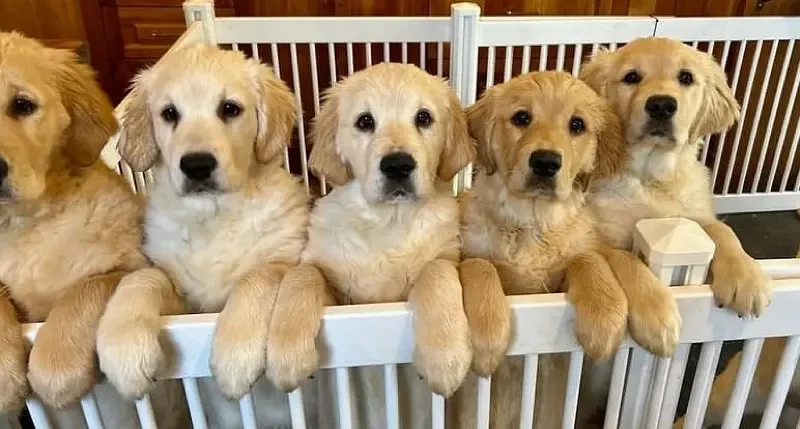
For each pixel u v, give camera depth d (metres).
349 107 1.29
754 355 1.08
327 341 1.02
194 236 1.30
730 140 3.19
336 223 1.30
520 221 1.33
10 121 1.19
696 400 1.15
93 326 1.10
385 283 1.28
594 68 1.65
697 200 1.52
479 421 1.12
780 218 3.04
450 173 1.34
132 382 1.01
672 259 1.07
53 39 3.14
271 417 1.38
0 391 1.04
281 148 1.35
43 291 1.27
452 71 2.40
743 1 3.05
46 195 1.26
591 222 1.40
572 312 1.05
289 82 3.14
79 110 1.32
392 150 1.21
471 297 1.10
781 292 1.02
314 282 1.14
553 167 1.25
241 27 2.40
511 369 1.31
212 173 1.21
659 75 1.55
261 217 1.32
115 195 1.34
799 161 3.25
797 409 1.50
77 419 1.27
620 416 1.30
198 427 1.12
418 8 3.03
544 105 1.33
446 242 1.32
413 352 1.03
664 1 3.04
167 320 1.03
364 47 3.08
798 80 2.76
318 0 3.01
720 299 1.04
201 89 1.25
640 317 1.03
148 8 3.11
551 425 1.42
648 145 1.47
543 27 2.39
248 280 1.15
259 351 1.04
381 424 1.35
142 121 1.32
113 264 1.29
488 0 3.00
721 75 1.66
